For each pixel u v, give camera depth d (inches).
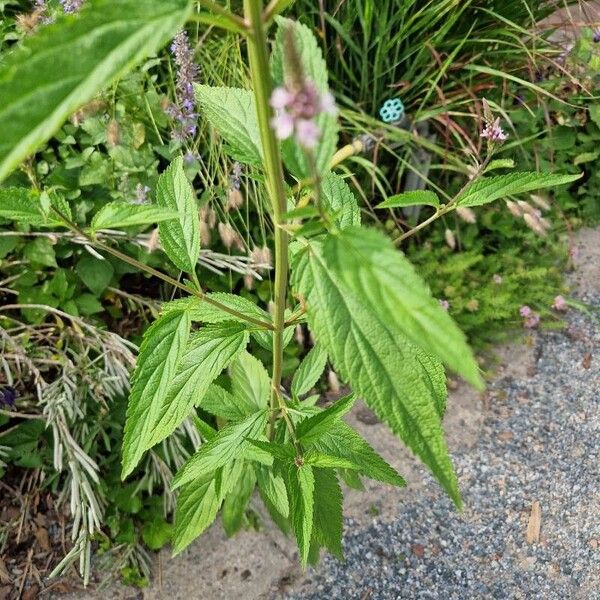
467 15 29.9
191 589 22.0
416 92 30.2
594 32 32.3
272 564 22.7
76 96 6.5
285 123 8.0
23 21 22.6
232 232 23.6
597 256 33.0
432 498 24.6
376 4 27.5
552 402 27.6
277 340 14.0
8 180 23.7
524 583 22.6
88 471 20.7
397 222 29.1
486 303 28.5
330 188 13.0
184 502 17.7
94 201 24.8
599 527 23.9
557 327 29.7
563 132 32.7
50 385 21.7
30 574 21.8
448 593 22.4
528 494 24.8
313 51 9.6
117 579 22.0
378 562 23.0
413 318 7.4
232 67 27.4
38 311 23.4
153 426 12.0
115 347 22.8
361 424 26.6
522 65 31.6
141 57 6.7
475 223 30.5
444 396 13.5
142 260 24.5
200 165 26.3
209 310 14.5
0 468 22.3
